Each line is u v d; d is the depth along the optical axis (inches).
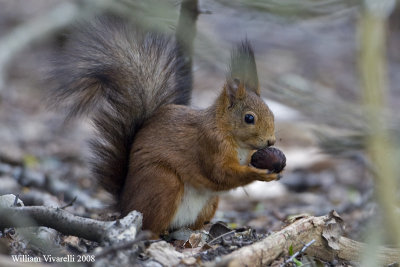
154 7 383.6
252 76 421.1
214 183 390.9
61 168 640.4
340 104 395.9
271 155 396.8
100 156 415.8
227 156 392.2
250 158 416.8
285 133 751.1
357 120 387.9
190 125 393.7
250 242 347.9
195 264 305.9
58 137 757.9
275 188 649.6
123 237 304.3
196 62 459.2
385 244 365.7
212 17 993.5
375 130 238.8
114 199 421.4
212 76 872.3
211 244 357.7
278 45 1085.1
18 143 709.3
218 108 398.3
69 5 860.0
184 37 434.0
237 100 401.7
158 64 420.5
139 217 325.7
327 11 359.6
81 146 713.6
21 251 320.8
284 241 331.9
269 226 494.9
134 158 391.2
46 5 1198.9
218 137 391.5
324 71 990.4
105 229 310.7
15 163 620.1
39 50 943.7
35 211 321.4
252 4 370.9
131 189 383.9
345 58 1071.0
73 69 406.6
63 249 324.2
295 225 344.2
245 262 310.0
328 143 509.7
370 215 454.9
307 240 344.2
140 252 313.6
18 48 829.8
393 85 933.2
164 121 399.9
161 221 374.6
